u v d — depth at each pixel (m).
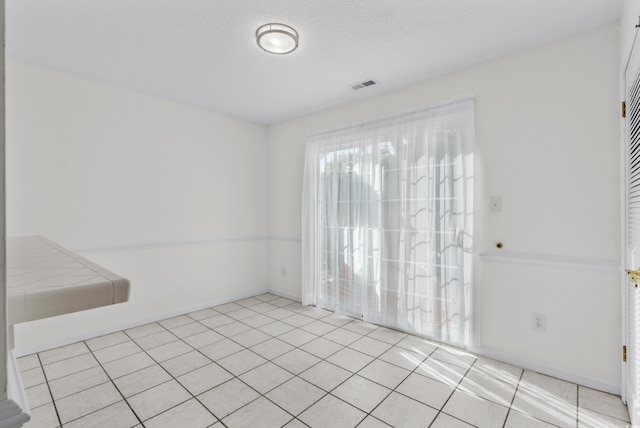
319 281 3.60
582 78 2.05
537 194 2.21
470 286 2.48
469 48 2.26
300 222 3.92
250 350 2.54
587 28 2.02
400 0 1.75
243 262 4.05
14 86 2.43
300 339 2.76
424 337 2.78
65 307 0.49
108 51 2.31
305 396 1.92
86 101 2.78
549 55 2.17
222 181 3.82
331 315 3.39
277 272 4.22
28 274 0.58
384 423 1.67
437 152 2.68
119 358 2.40
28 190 2.49
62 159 2.66
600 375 1.98
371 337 2.80
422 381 2.09
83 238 2.77
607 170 1.96
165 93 3.14
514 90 2.31
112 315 2.92
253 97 3.24
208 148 3.67
